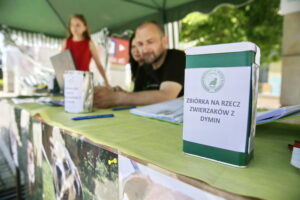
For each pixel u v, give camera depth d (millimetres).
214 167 262
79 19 2012
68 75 673
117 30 2895
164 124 543
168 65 1284
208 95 283
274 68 9648
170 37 2338
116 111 788
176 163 272
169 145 353
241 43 252
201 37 5066
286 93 1220
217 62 271
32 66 3221
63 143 466
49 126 532
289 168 263
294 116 358
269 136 443
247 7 4727
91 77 718
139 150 320
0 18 2465
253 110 267
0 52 3064
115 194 332
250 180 226
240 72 255
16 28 2771
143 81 1638
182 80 1222
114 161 333
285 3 1183
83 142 400
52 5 2221
